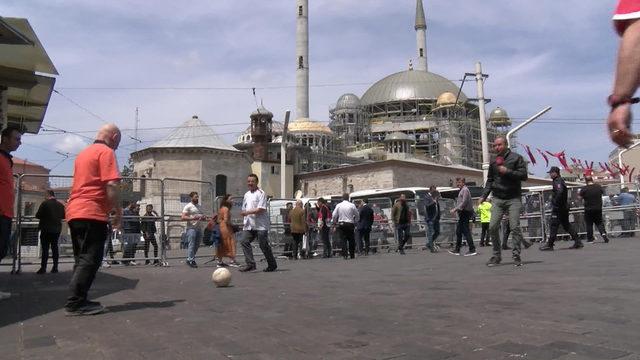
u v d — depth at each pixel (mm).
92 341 4336
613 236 19984
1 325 5227
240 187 56531
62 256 14297
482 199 9828
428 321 4609
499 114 101562
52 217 11992
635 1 1782
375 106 104062
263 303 6098
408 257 14719
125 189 14945
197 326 4781
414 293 6422
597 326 4156
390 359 3455
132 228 14102
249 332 4434
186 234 14094
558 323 4309
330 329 4434
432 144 95562
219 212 13625
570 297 5566
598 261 9516
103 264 13453
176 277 10102
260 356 3648
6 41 7398
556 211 13875
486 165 31906
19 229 12297
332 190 69312
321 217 17656
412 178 65438
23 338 4578
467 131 93875
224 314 5398
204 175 54281
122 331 4695
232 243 13484
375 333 4215
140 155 56250
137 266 13859
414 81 104188
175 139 55812
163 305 6168
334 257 17734
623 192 20234
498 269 8969
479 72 32125
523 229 20391
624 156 58406
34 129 12359
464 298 5812
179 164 54000
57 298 7207
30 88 9320
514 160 9469
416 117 98938
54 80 9430
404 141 89875
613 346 3557
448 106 94188
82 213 5602
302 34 93812
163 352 3863
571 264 9156
